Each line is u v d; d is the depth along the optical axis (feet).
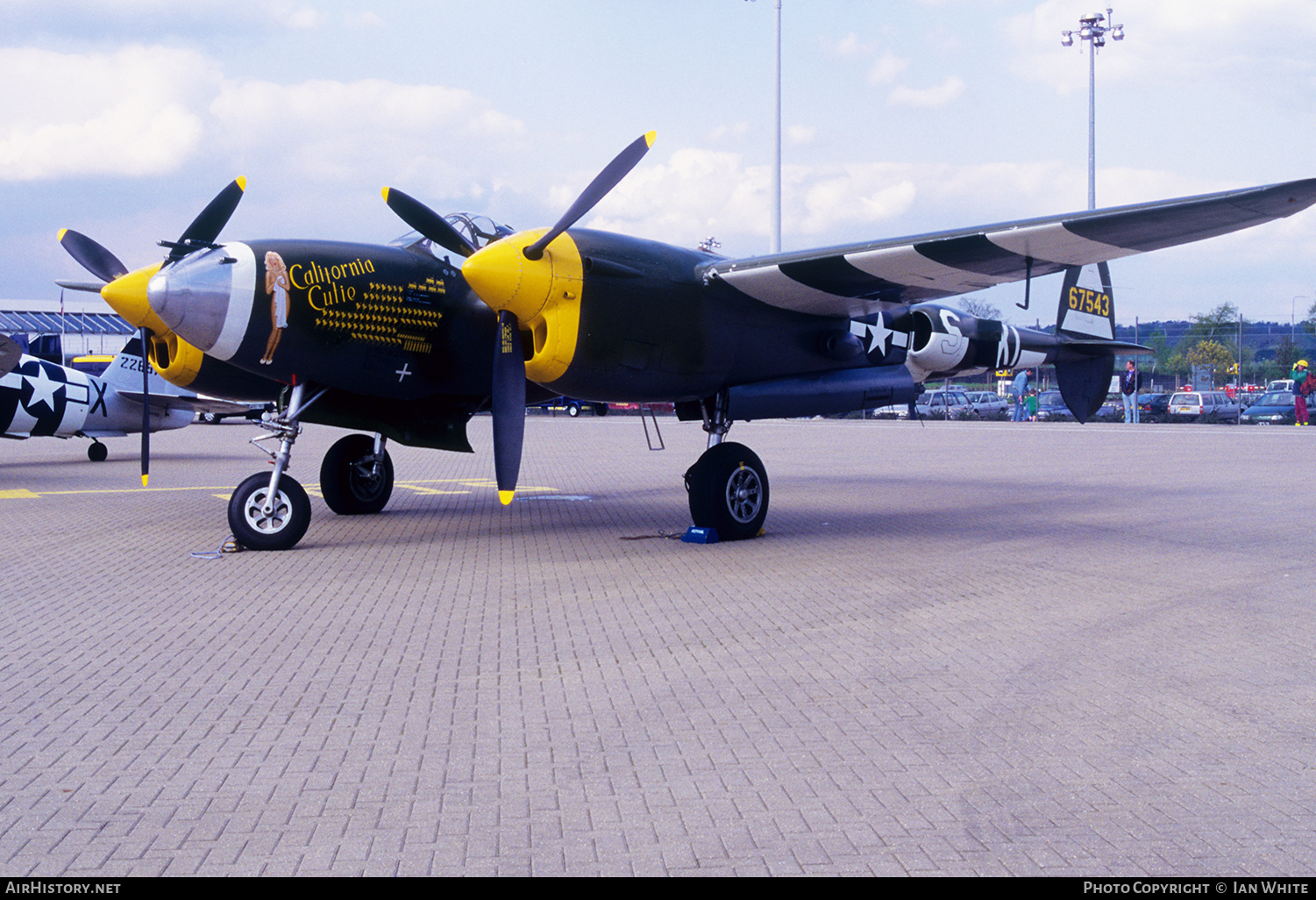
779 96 100.99
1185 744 12.23
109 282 31.83
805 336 31.19
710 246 87.61
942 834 9.77
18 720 13.33
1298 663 15.87
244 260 26.73
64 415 61.21
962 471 53.31
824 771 11.43
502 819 10.16
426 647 17.21
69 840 9.70
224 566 25.57
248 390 32.14
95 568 25.20
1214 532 30.45
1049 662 16.01
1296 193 21.66
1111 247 26.32
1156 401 136.36
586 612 19.94
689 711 13.65
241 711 13.76
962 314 39.42
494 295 25.66
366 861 9.26
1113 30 124.67
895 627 18.45
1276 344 161.58
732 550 27.76
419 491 45.60
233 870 9.07
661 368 28.19
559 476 53.26
